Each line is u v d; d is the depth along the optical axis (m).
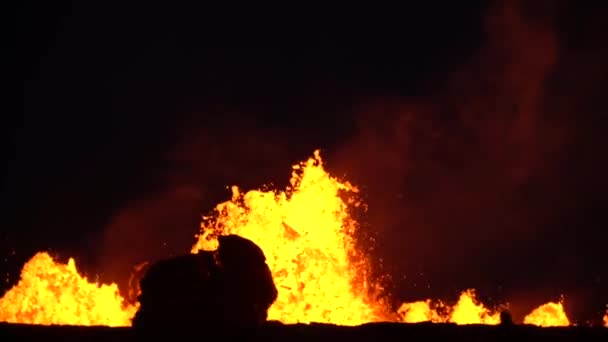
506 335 12.50
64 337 12.51
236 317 13.27
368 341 12.63
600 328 12.96
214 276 13.74
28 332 12.60
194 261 13.75
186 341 12.88
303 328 13.30
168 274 13.50
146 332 12.96
